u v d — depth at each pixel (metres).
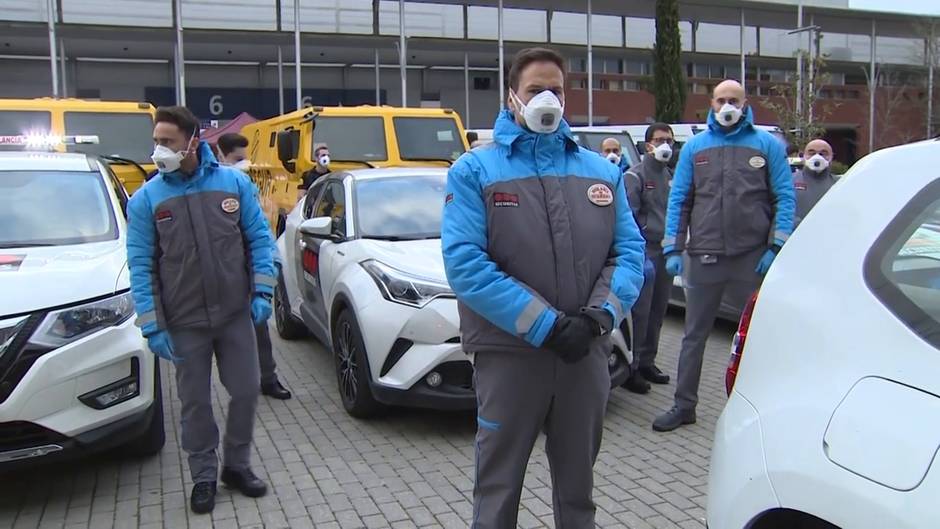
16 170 4.97
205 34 22.45
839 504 1.73
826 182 7.05
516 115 2.56
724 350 7.06
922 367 1.72
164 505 3.84
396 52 26.00
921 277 1.85
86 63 25.45
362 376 4.84
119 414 3.81
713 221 4.61
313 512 3.74
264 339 5.54
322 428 4.94
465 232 2.47
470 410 4.73
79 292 3.78
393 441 4.69
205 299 3.67
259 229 3.87
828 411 1.84
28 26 20.94
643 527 3.53
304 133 10.53
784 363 2.04
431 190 6.04
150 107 10.09
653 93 26.31
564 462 2.69
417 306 4.55
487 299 2.40
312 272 6.07
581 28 27.27
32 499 3.92
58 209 4.77
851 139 33.47
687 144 4.80
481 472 2.64
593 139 12.21
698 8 27.44
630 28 27.83
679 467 4.24
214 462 3.86
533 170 2.53
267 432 4.88
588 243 2.53
